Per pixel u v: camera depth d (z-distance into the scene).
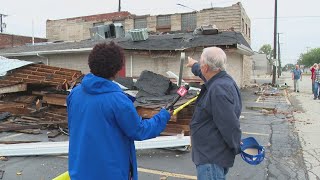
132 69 18.61
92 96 2.38
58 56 21.39
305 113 12.22
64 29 36.34
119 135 2.39
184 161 6.05
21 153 6.25
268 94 19.84
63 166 5.77
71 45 22.00
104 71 2.39
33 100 10.55
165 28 30.28
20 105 10.04
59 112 9.30
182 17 29.44
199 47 16.56
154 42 18.22
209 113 3.01
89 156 2.35
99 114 2.34
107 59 2.38
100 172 2.35
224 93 2.89
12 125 8.25
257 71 62.75
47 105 9.71
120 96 2.38
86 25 35.06
